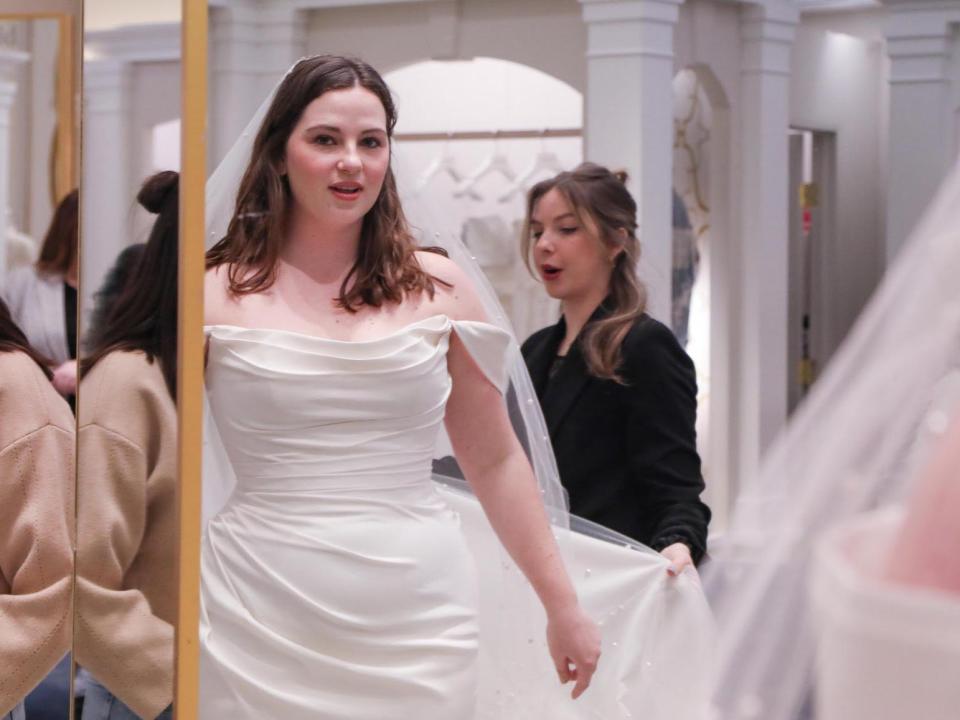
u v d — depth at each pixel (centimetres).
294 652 191
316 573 192
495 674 249
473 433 218
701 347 666
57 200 180
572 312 303
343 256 205
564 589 220
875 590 79
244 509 198
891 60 693
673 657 245
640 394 283
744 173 661
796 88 734
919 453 105
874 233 827
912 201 693
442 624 198
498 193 689
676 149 635
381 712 193
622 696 250
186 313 163
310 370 194
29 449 183
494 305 246
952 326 107
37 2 178
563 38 592
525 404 255
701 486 282
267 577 193
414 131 732
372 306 204
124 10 163
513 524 220
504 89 709
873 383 109
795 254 802
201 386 164
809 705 110
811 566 110
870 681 79
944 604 77
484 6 609
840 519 110
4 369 181
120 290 165
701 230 661
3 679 184
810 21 806
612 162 573
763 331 668
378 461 197
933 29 680
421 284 209
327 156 198
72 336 180
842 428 111
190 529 164
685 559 261
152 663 167
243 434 196
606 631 258
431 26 618
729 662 113
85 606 169
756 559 114
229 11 641
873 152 820
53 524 183
